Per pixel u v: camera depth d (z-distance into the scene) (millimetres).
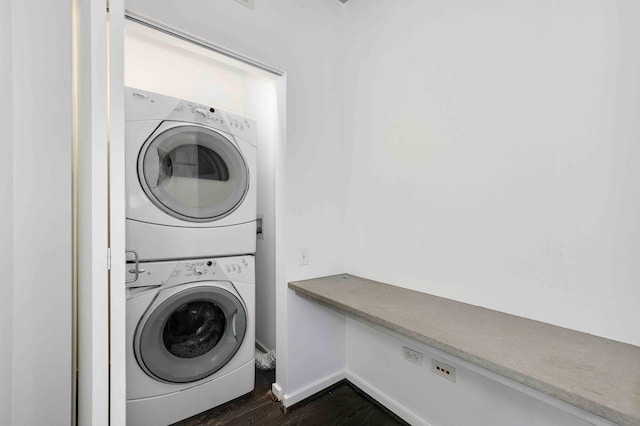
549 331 987
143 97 1448
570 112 1003
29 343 1082
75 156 1141
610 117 918
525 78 1112
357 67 1877
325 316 1833
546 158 1061
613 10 911
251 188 1824
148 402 1433
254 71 1625
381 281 1721
